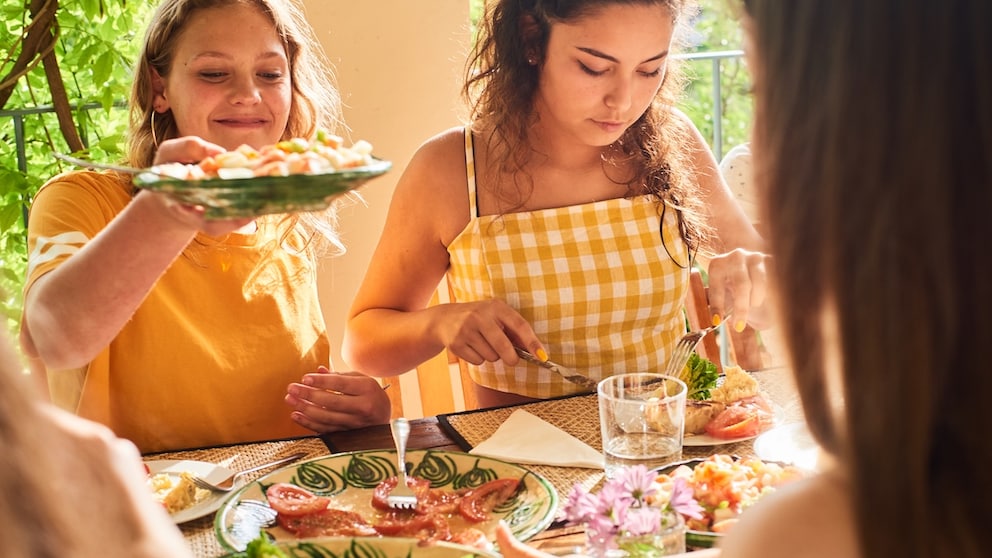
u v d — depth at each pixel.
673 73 2.13
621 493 1.11
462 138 2.12
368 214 2.98
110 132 3.20
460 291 2.14
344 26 2.87
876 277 0.58
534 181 2.09
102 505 0.67
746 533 0.68
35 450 0.54
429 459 1.44
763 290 1.97
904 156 0.58
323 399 1.70
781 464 1.38
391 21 2.90
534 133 2.07
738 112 6.79
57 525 0.54
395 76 2.94
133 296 1.47
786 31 0.63
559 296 2.04
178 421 1.87
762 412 1.60
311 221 2.09
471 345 1.83
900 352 0.58
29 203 3.00
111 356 1.85
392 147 2.98
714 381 1.66
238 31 1.85
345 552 1.10
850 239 0.60
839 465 0.67
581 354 2.06
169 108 1.93
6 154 3.12
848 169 0.59
